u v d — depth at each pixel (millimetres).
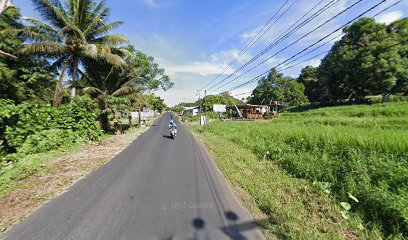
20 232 2975
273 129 10625
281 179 5031
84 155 7777
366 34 29203
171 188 4754
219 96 63500
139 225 3213
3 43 10977
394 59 25016
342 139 5871
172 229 3125
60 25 13484
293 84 55875
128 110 16734
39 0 12258
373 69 26047
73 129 10367
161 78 33094
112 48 15359
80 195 4301
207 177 5547
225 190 4648
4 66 10750
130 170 6137
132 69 16859
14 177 4961
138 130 18609
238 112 41312
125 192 4492
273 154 6895
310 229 3061
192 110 61344
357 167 4227
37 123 8016
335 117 18156
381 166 4082
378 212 3281
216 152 8586
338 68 31375
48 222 3248
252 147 8406
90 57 13945
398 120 12242
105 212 3604
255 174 5523
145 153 8625
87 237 2895
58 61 14258
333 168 4805
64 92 13297
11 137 6609
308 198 4023
